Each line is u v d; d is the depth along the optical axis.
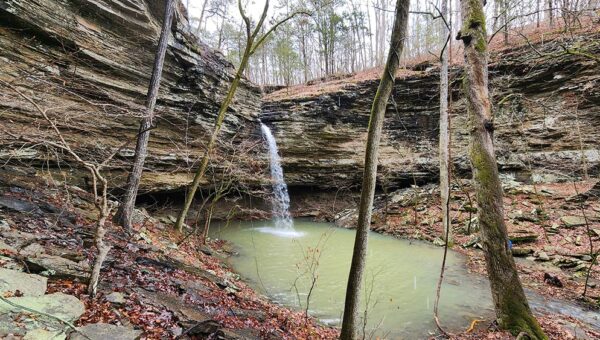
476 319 6.48
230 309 5.21
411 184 19.92
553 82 15.77
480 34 6.13
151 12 12.52
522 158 16.11
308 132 20.02
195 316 4.25
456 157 17.94
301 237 14.57
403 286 8.42
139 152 8.33
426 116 19.98
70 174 9.90
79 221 6.74
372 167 4.39
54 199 7.55
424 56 27.89
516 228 12.05
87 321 3.21
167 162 13.48
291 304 7.18
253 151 18.38
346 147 20.30
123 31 11.39
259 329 4.78
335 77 30.36
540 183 15.28
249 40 11.03
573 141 15.12
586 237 10.64
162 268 5.93
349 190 20.66
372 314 6.71
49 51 9.30
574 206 12.52
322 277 9.02
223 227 16.14
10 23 8.46
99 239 3.90
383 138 20.30
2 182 7.11
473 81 6.09
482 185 5.82
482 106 5.96
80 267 4.39
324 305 7.21
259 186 18.84
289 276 9.07
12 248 4.24
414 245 13.02
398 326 6.18
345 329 4.23
